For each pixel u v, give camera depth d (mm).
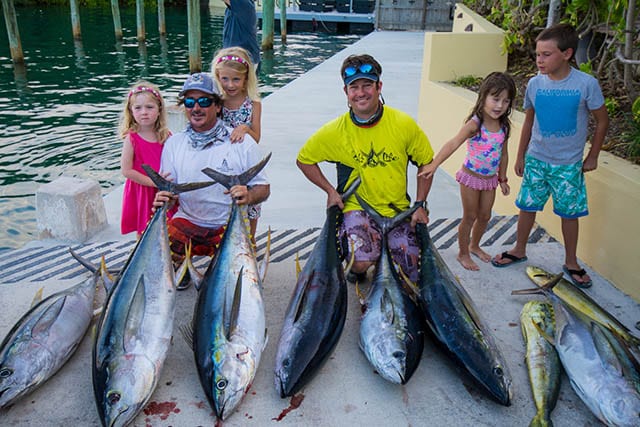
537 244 4164
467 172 3688
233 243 3164
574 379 2637
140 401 2461
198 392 2723
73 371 2850
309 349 2699
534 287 3590
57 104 11445
